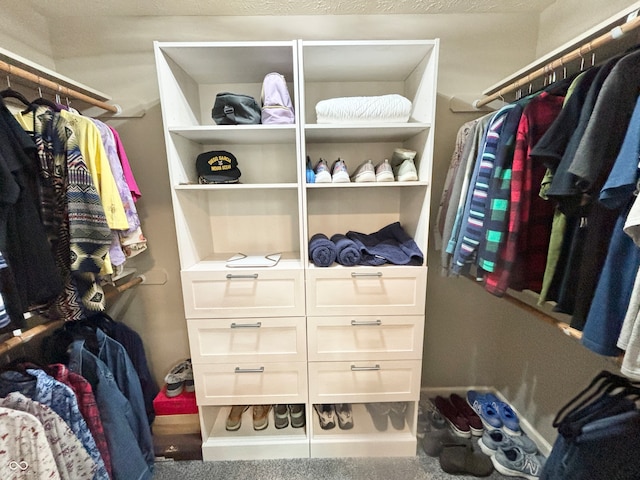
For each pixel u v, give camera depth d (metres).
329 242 1.25
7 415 0.72
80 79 1.40
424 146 1.18
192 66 1.21
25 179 0.84
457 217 1.11
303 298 1.22
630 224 0.54
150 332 1.62
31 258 0.81
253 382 1.30
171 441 1.40
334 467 1.33
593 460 0.76
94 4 1.27
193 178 1.35
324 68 1.26
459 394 1.70
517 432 1.42
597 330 0.64
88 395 1.03
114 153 1.15
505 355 1.61
